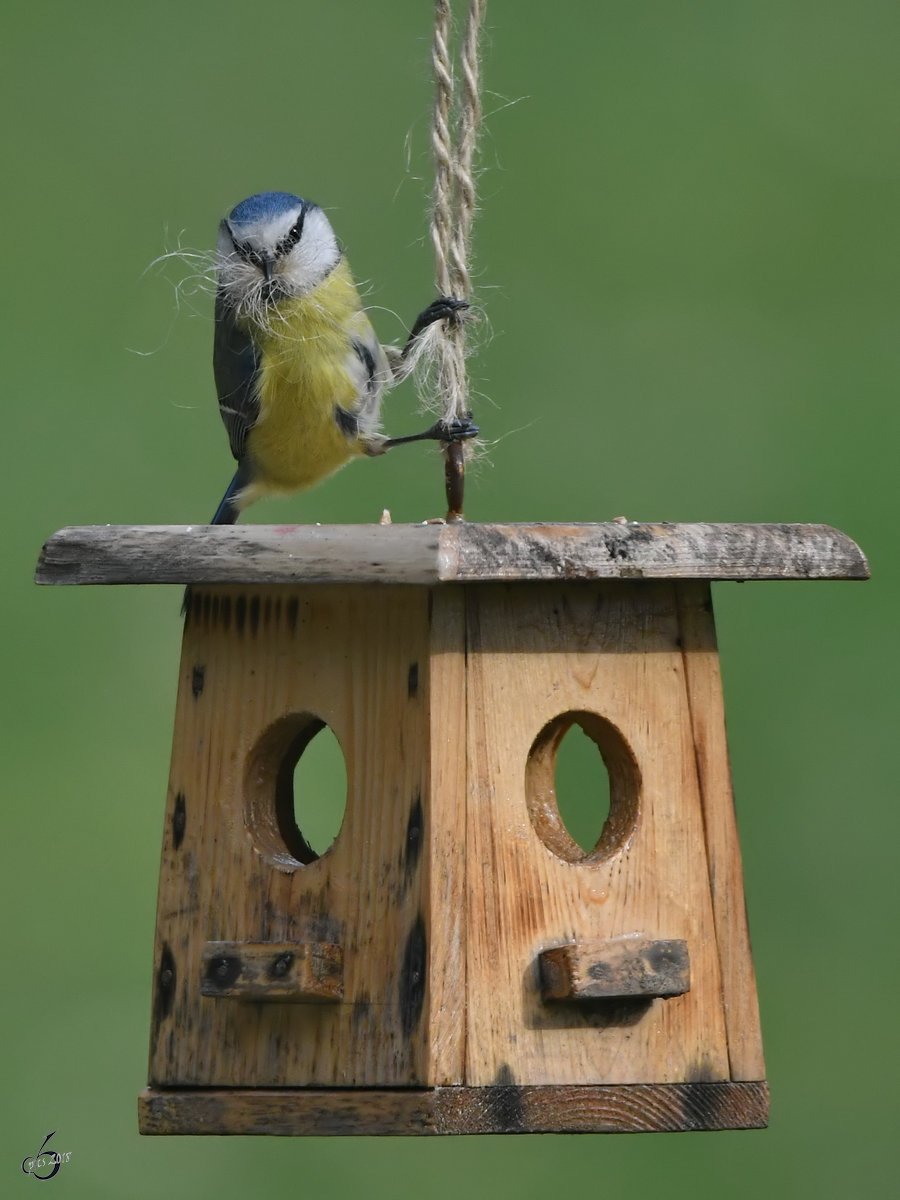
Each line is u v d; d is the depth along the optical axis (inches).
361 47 576.4
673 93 596.4
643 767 273.4
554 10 615.2
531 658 270.1
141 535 266.2
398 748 266.4
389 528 259.6
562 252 554.6
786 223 565.6
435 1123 253.1
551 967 260.1
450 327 290.2
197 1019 270.5
